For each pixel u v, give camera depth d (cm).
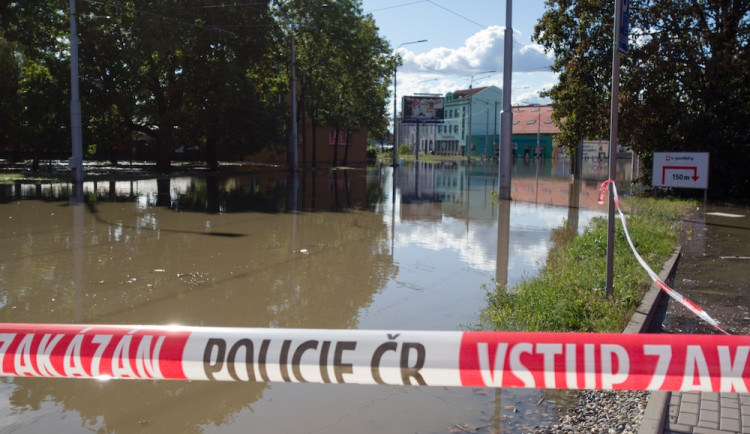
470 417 405
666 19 2222
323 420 402
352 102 4700
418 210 1720
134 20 2758
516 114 8969
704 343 249
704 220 1532
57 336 277
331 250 1058
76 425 392
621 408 405
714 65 2122
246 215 1548
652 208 1656
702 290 770
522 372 255
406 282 815
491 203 1947
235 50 3238
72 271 855
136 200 1903
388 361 262
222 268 892
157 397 439
